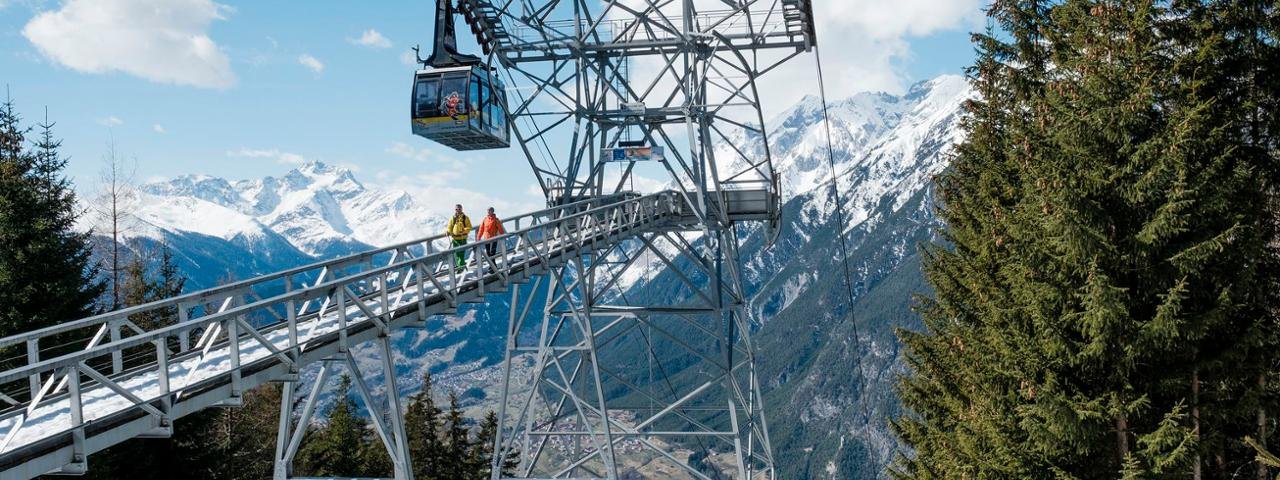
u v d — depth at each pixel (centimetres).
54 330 1570
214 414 4150
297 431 2075
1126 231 2031
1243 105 2036
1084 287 1952
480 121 3578
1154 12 2083
